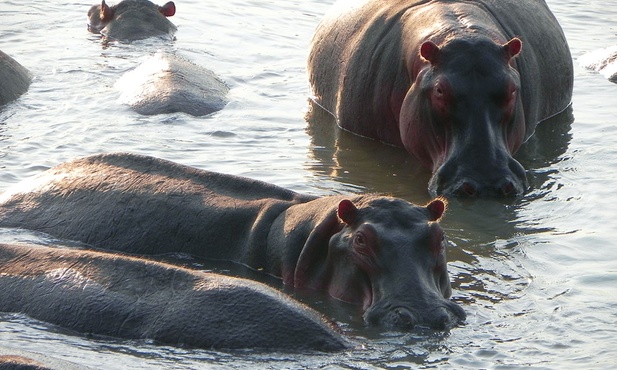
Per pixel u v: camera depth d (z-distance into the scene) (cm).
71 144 3120
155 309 1969
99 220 2458
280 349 1897
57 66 3959
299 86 3847
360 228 2108
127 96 3578
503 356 1914
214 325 1925
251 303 1945
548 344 1967
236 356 1881
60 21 4659
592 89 3841
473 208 2775
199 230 2384
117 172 2581
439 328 1997
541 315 2102
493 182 2869
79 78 3812
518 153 3212
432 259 2098
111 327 1969
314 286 2192
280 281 2250
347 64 3428
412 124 3067
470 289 2236
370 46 3350
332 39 3600
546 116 3522
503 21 3359
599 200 2823
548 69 3503
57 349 1902
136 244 2406
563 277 2309
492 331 2017
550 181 2988
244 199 2420
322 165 3080
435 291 2061
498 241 2544
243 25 4675
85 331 1977
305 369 1838
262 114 3519
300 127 3419
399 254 2077
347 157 3172
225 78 3900
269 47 4344
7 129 3244
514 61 3188
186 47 4309
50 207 2531
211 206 2406
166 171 2555
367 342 1952
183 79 3659
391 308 2016
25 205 2559
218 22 4728
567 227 2639
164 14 4644
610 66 4025
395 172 3069
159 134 3253
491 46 2981
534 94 3331
